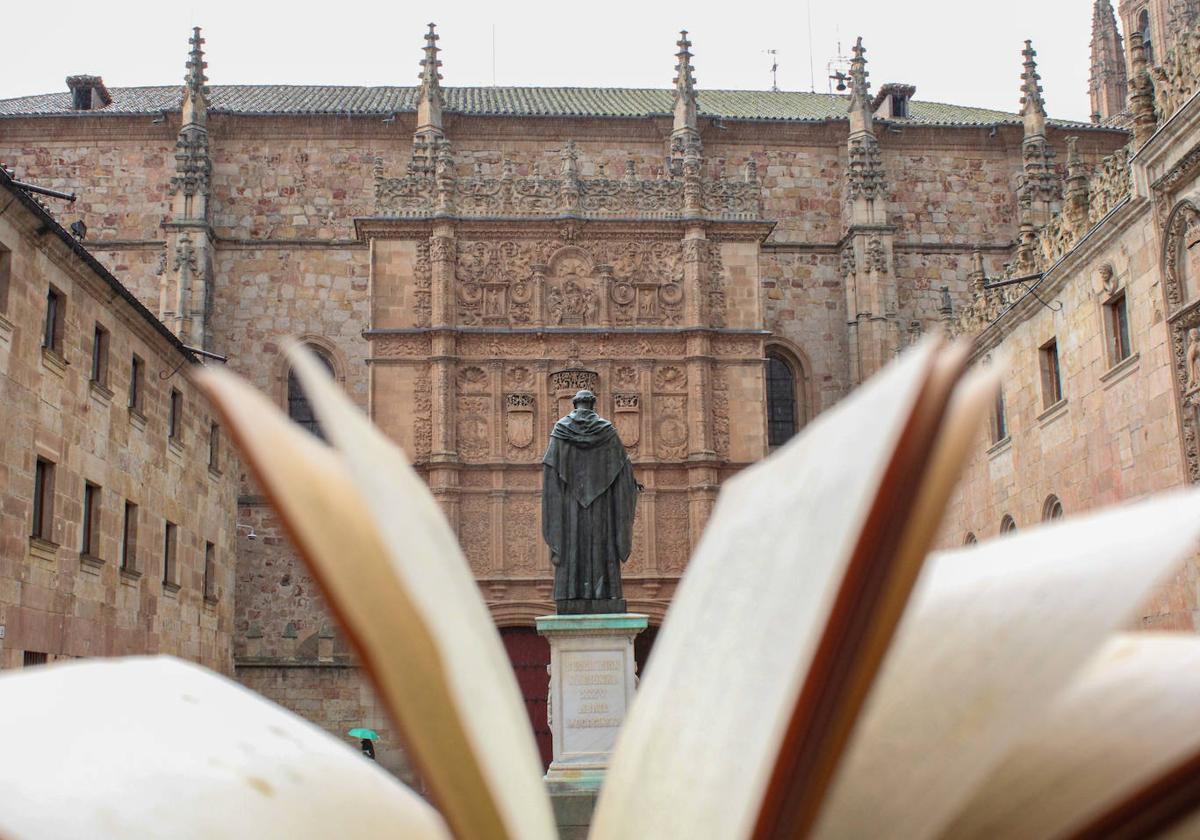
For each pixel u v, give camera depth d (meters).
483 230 45.41
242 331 51.84
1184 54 23.14
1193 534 1.43
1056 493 30.53
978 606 1.54
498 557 42.66
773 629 1.38
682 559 43.66
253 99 57.03
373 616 1.27
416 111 53.47
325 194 53.50
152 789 1.43
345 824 1.57
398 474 1.46
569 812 15.10
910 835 1.39
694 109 53.69
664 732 1.54
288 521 1.25
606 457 16.91
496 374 44.28
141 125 53.69
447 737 1.28
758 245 46.41
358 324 52.31
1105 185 27.52
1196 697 1.45
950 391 1.14
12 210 24.94
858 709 1.20
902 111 59.75
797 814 1.22
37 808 1.33
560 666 16.20
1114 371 26.83
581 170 55.03
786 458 1.56
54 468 27.30
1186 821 1.34
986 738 1.40
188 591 37.50
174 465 36.31
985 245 55.53
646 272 45.91
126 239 53.28
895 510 1.15
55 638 27.08
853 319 53.00
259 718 1.74
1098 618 1.41
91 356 29.64
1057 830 1.38
